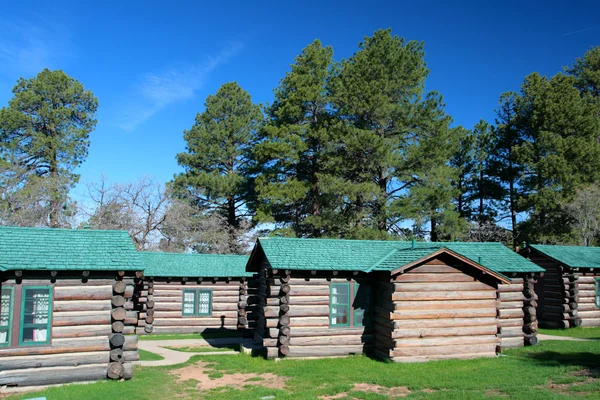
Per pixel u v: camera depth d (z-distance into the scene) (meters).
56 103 43.31
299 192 36.47
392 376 13.58
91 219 39.16
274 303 16.70
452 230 34.41
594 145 38.03
